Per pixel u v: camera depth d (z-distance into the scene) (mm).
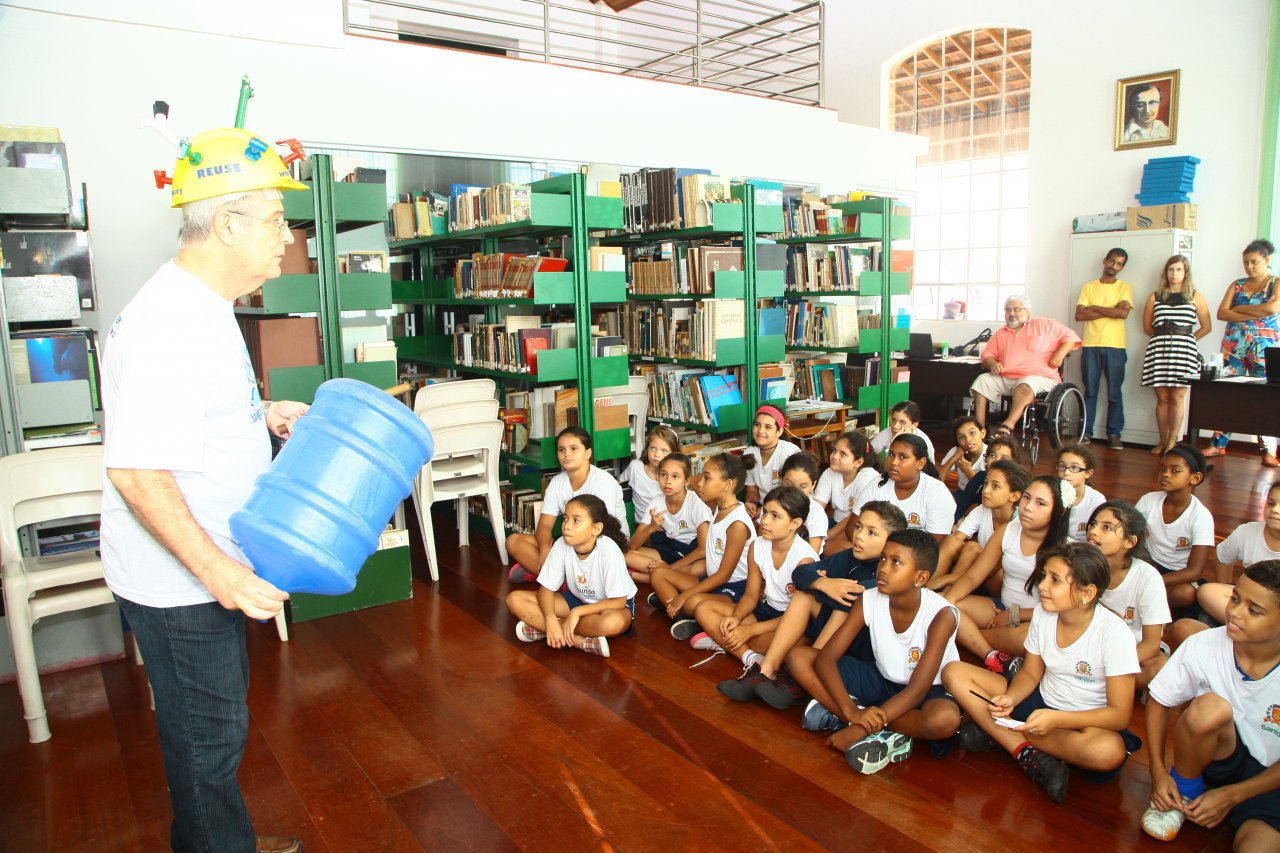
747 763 2420
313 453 1413
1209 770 2105
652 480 4234
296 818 2201
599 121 5766
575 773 2383
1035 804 2199
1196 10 6488
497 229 4406
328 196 3682
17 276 2984
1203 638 2064
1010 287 7941
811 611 2830
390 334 5898
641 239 5324
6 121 3916
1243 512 4805
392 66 4910
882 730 2438
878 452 4797
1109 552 2648
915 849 2020
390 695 2879
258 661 3166
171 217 4293
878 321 5770
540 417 4488
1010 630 2822
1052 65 7332
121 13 4109
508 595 3572
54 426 3133
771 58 7469
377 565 3689
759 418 4234
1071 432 7074
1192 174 6551
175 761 1543
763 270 4703
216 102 4395
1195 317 6227
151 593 1463
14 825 2223
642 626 3463
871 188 7570
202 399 1408
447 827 2148
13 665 3096
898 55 8406
